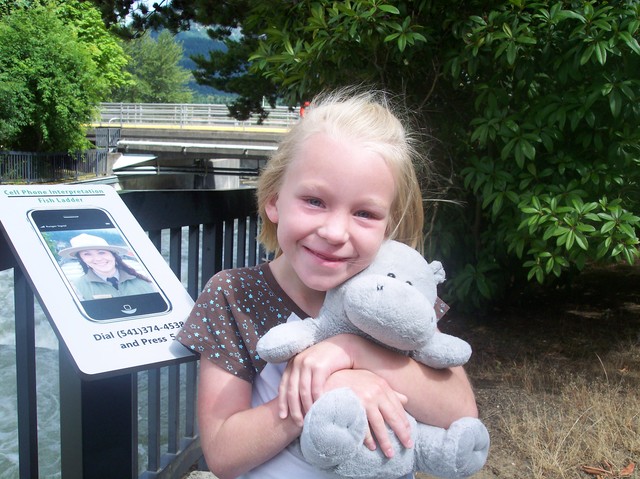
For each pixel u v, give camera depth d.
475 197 4.74
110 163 28.94
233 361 1.33
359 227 1.23
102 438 1.56
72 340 1.26
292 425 1.20
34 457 1.62
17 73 23.83
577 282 6.41
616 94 3.44
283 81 4.43
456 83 4.14
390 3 3.87
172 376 2.49
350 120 1.27
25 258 1.33
